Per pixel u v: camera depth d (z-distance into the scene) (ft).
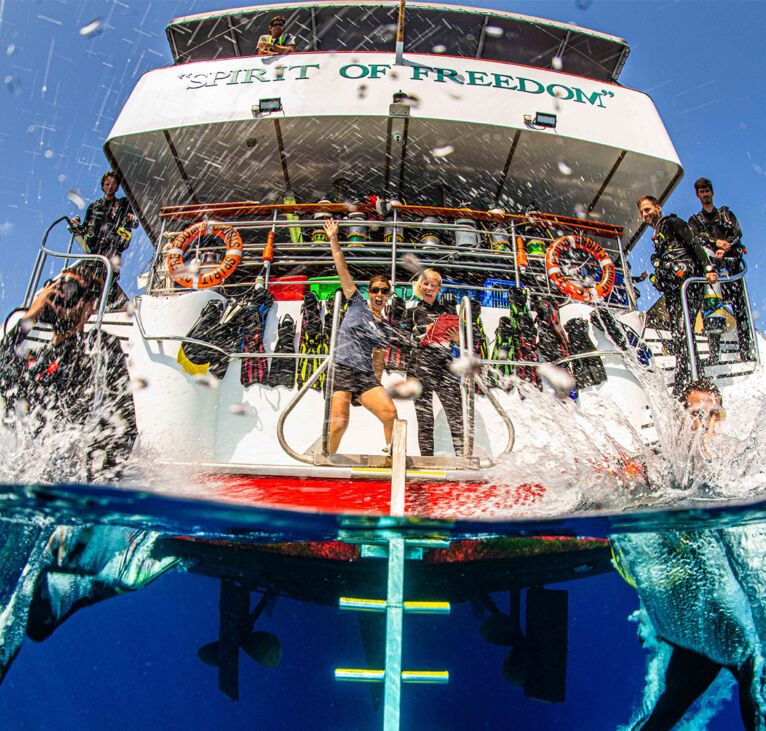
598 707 10.63
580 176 22.80
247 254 19.63
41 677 11.18
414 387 15.46
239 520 11.11
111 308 18.11
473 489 12.28
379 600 10.21
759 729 10.27
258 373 16.17
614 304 18.25
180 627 11.44
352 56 20.79
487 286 19.13
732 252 19.54
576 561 11.89
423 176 23.39
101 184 19.63
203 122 20.29
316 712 10.45
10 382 15.76
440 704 10.30
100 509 11.34
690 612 11.32
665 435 15.05
